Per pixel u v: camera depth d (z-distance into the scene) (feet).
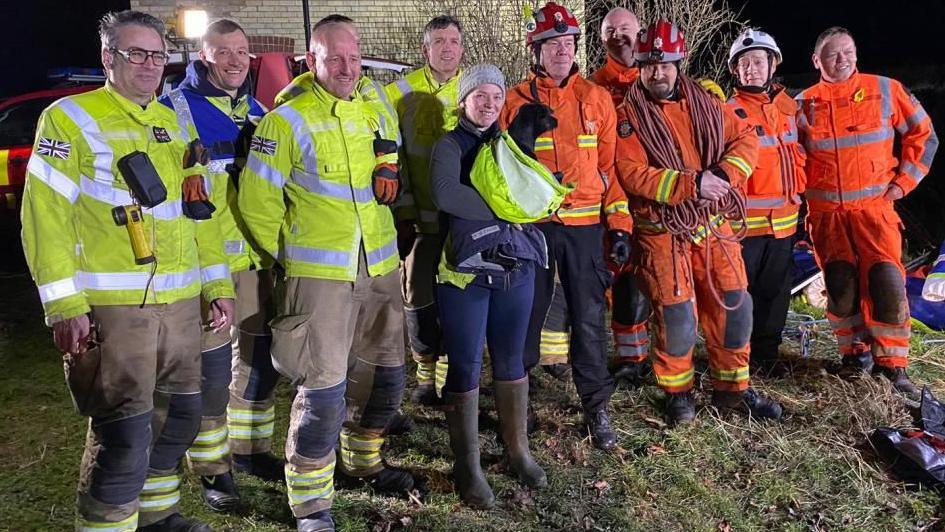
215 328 10.00
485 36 26.94
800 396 15.01
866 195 15.03
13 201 26.17
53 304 8.29
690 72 27.20
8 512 11.26
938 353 17.01
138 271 8.77
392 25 35.96
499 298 11.00
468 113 10.63
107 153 8.52
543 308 12.21
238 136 11.13
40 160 8.32
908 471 12.32
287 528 10.87
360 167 10.17
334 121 10.03
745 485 12.24
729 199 12.92
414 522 11.07
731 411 14.15
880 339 15.23
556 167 12.20
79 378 8.75
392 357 11.13
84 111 8.50
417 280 14.14
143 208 8.77
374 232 10.41
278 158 9.98
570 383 15.66
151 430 9.46
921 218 24.04
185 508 11.27
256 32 35.40
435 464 12.68
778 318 15.70
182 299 9.29
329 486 10.51
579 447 13.12
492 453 12.96
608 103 12.53
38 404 15.11
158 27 8.79
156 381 9.37
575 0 27.61
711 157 12.73
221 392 10.82
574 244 12.37
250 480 12.04
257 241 10.27
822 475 12.39
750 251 15.14
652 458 12.87
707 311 13.71
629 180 12.75
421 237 13.92
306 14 33.06
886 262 15.02
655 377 14.24
